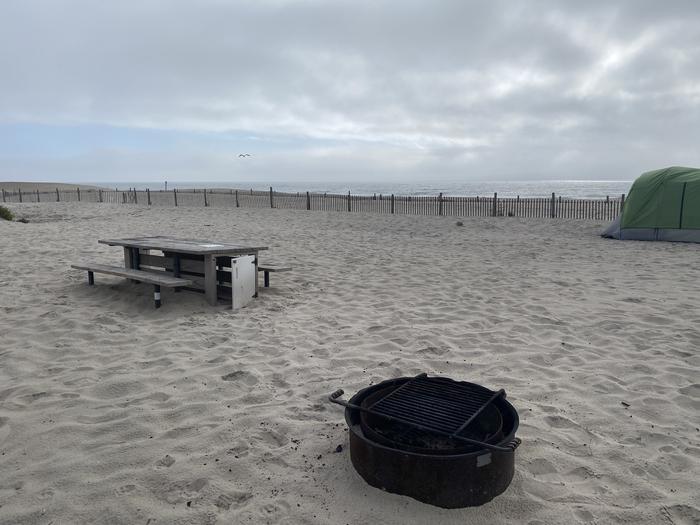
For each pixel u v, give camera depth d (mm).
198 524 2283
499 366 4277
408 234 14719
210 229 15586
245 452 2869
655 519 2318
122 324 5367
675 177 12766
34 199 36500
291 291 7031
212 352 4547
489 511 2334
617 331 5230
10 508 2377
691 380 3979
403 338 5000
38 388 3744
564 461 2799
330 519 2295
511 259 9938
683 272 8422
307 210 24344
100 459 2795
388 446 2459
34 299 6312
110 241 7109
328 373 4090
